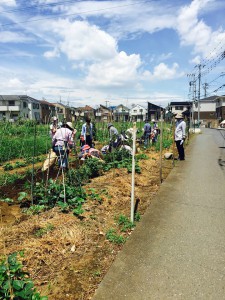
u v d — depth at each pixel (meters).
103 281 2.88
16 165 9.43
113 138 10.45
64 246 3.55
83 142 10.30
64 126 7.66
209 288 2.77
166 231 4.05
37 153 12.07
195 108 72.56
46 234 3.77
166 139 17.34
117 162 8.28
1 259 3.05
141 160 9.58
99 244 3.67
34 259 3.22
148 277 2.96
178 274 3.01
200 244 3.66
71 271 3.06
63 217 4.34
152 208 4.99
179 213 4.75
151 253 3.43
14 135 17.06
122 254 3.41
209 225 4.25
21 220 4.30
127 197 5.53
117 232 4.02
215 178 7.25
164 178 7.27
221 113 60.91
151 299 2.62
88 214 4.52
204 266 3.15
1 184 6.74
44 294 2.67
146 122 14.62
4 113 52.19
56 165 8.56
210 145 16.53
